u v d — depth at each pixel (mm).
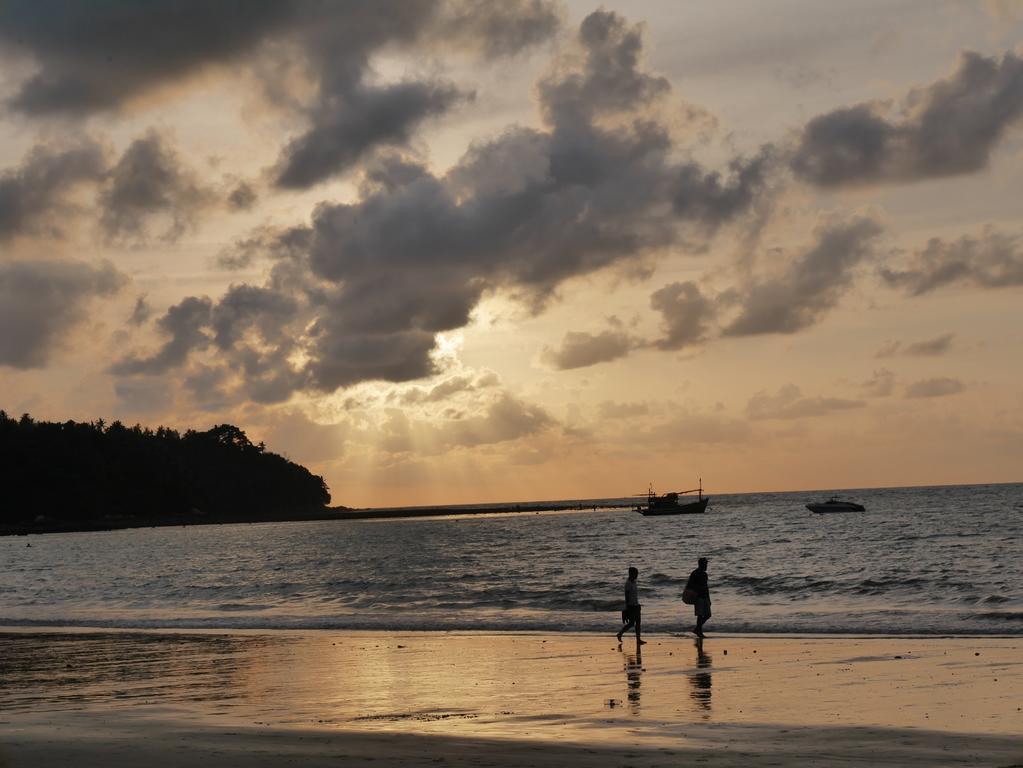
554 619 36750
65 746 14828
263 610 46562
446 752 14195
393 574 68438
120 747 14719
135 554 119625
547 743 14875
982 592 42000
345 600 50219
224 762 13539
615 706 18625
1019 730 15672
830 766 13102
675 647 27688
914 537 93250
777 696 19312
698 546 93500
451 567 75125
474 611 42062
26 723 17547
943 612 34719
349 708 19016
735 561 71438
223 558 102438
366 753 14141
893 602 40406
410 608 44719
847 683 20625
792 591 46438
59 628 39031
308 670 24781
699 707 18328
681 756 13805
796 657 24828
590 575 61094
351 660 26641
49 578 78812
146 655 28766
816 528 121188
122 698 20734
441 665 25188
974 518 131375
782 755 13859
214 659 27484
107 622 40688
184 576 74312
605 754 13984
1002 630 29328
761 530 121562
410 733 15922
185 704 19797
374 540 143375
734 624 32844
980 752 14008
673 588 49281
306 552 111188
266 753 14141
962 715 17016
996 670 21844
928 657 24156
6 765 13508
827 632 30297
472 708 18766
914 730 15711
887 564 62094
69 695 21328
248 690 21594
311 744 14922
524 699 19688
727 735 15570
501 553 94812
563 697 19828
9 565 103188
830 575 53406
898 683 20469
